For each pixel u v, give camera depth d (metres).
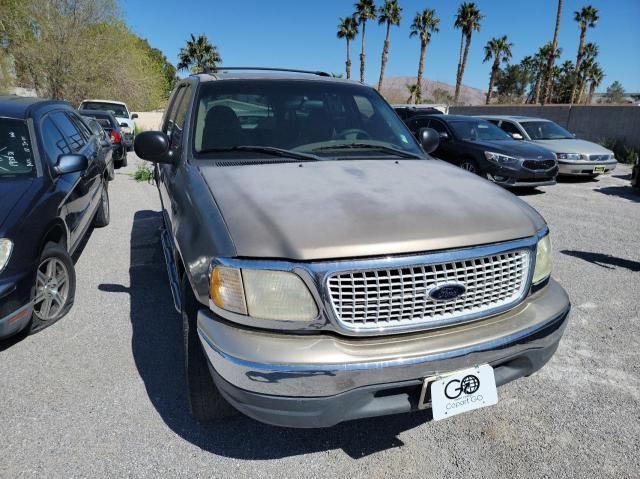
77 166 4.21
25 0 21.94
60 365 3.24
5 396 2.90
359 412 2.07
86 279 4.69
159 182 4.53
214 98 3.41
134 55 26.62
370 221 2.17
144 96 27.64
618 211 8.34
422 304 2.10
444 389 2.11
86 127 6.38
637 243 6.38
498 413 2.87
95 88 24.72
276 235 2.09
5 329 3.20
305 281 2.00
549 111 19.59
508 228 2.30
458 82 43.09
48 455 2.45
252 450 2.54
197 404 2.54
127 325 3.80
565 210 8.37
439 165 3.26
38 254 3.45
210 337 2.11
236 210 2.31
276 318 2.03
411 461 2.49
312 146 3.30
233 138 3.26
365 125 3.61
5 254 3.21
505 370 2.35
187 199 2.73
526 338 2.28
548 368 3.35
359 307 2.03
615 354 3.54
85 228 4.96
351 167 2.96
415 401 2.15
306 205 2.31
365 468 2.44
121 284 4.59
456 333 2.17
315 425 2.05
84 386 3.02
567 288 4.76
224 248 2.12
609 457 2.53
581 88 52.03
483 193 2.66
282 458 2.49
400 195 2.47
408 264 2.06
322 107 3.58
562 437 2.67
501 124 12.84
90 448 2.51
